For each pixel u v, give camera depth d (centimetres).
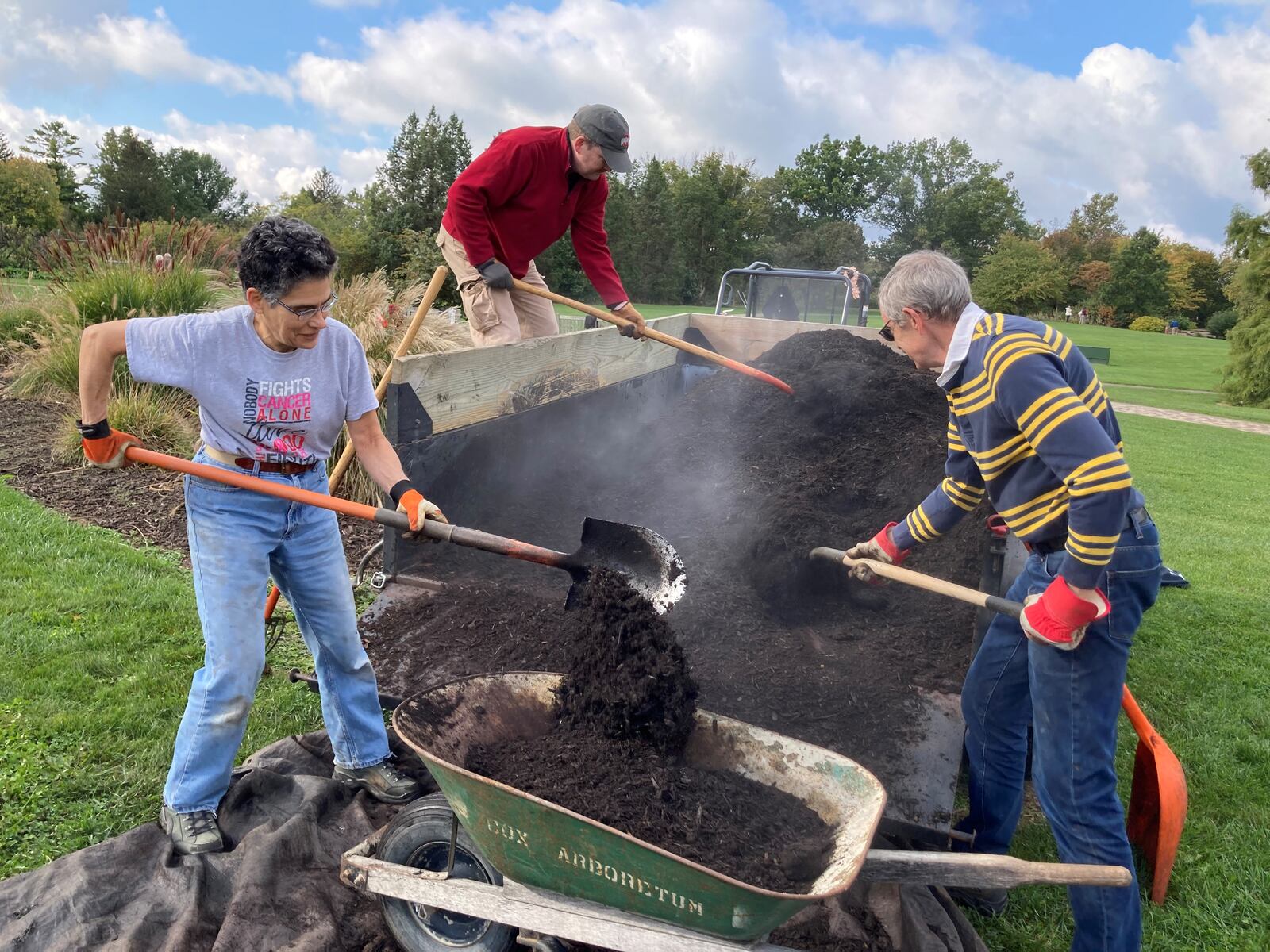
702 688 280
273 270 223
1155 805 305
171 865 251
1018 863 192
